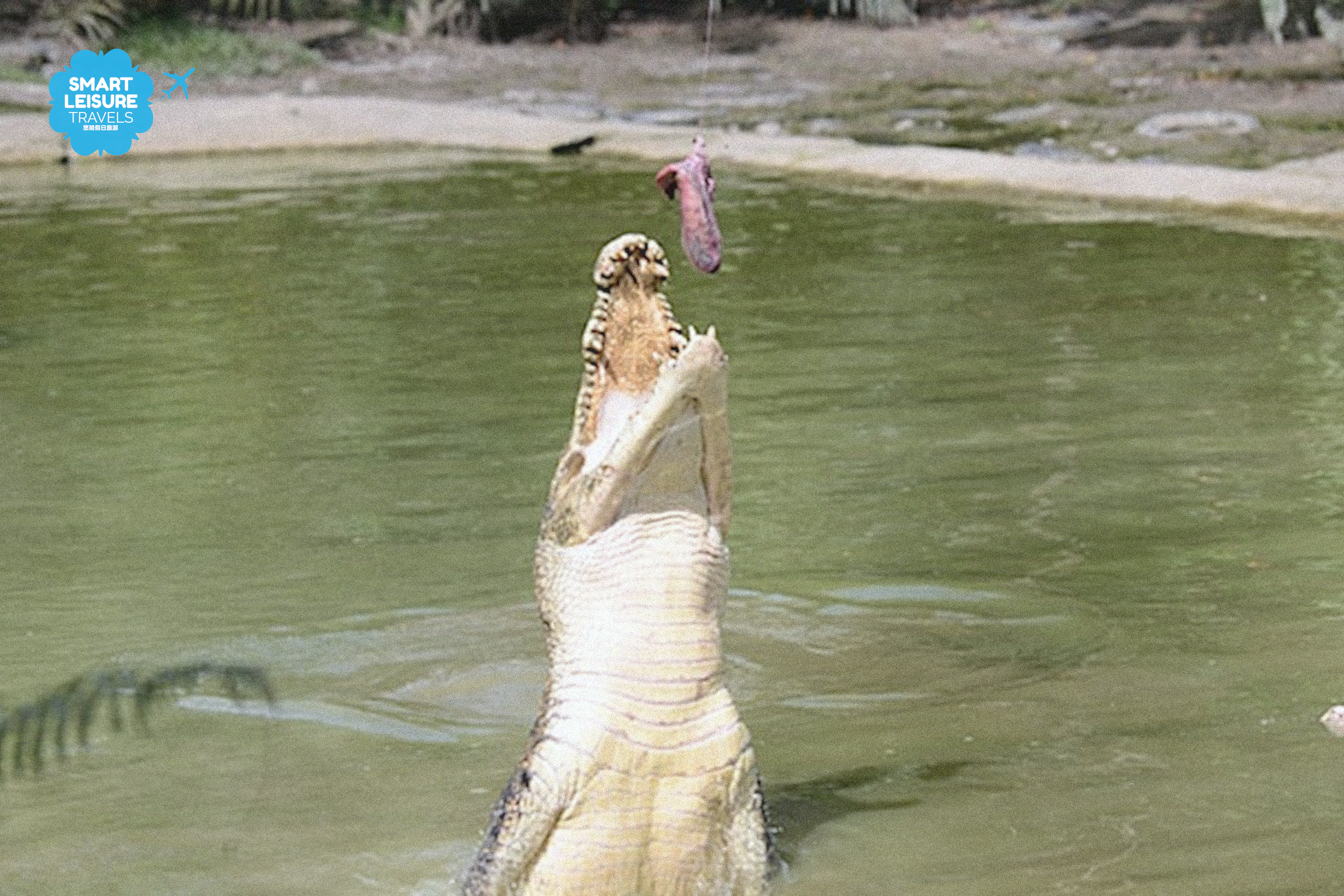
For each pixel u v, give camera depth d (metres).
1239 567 26.03
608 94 85.25
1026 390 35.91
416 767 20.42
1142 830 18.17
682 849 16.95
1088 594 25.31
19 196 62.31
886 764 20.17
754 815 17.23
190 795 19.83
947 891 17.08
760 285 46.12
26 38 92.31
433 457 32.38
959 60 91.88
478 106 82.06
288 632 24.42
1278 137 67.56
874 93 83.12
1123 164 60.59
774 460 31.92
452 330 41.81
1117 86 82.00
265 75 90.50
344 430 34.16
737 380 37.16
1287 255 47.62
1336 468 30.30
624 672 16.77
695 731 16.88
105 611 25.27
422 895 17.34
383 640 24.05
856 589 25.88
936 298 44.16
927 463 31.53
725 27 102.94
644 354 17.19
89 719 18.88
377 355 39.78
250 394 36.84
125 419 35.25
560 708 16.89
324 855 18.27
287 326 42.69
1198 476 30.23
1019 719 21.22
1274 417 33.47
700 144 17.70
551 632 17.36
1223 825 18.17
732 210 57.06
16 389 37.62
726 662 23.39
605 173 64.56
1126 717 21.11
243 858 18.22
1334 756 19.69
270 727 21.58
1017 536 27.80
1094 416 33.97
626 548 16.86
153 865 18.14
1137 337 39.72
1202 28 95.19
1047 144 68.12
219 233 54.56
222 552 27.72
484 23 102.62
